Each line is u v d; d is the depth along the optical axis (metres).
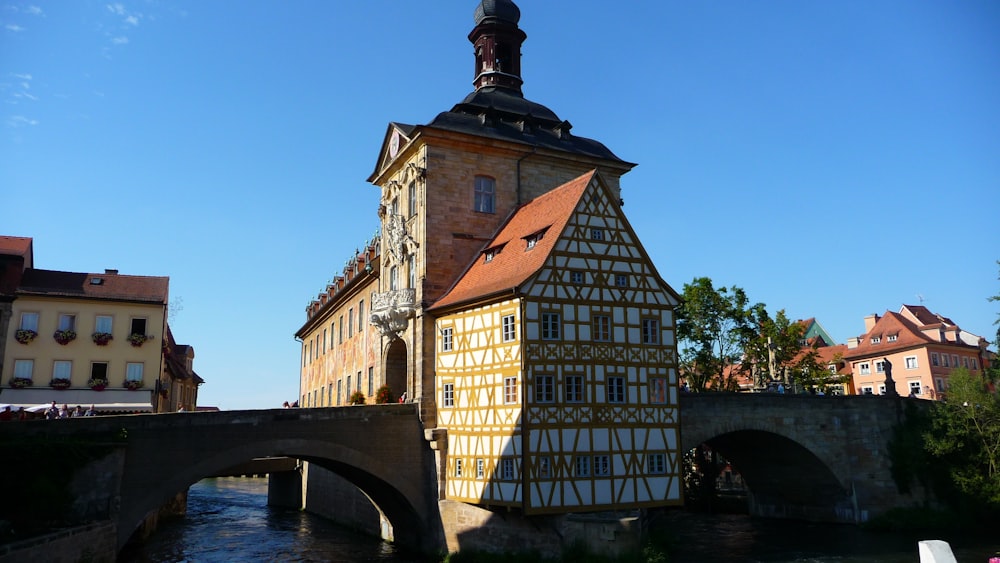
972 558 30.89
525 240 31.12
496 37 40.88
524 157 36.69
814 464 39.19
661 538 31.39
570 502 26.64
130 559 33.50
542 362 27.23
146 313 45.53
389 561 31.20
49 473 23.08
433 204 33.94
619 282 29.66
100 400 43.09
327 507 47.56
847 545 34.12
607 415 28.09
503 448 27.34
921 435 40.25
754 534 38.00
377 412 30.78
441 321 32.16
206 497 68.12
